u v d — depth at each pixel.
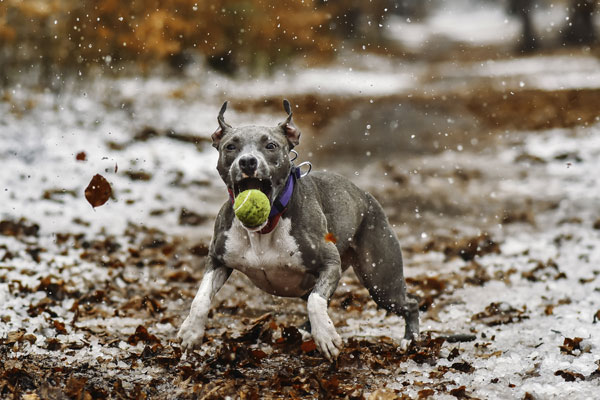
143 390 6.38
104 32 21.31
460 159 20.39
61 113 19.86
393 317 9.19
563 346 7.38
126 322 8.48
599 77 41.19
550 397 6.20
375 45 69.31
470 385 6.58
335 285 6.95
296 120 27.41
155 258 11.41
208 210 14.53
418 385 6.61
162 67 31.98
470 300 9.73
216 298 9.80
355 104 32.78
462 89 39.75
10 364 6.58
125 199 14.42
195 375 6.64
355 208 7.64
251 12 33.34
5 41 20.66
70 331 7.97
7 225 11.77
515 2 71.00
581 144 20.69
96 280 9.96
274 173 6.76
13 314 8.12
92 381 6.50
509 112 29.48
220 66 35.41
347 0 61.31
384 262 7.84
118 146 17.64
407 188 17.08
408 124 27.00
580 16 66.62
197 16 28.23
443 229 13.84
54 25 21.25
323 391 6.29
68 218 12.79
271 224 6.83
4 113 18.91
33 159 15.59
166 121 21.75
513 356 7.31
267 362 7.23
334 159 20.70
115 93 24.22
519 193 16.42
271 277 7.13
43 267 10.16
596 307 8.89
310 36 37.12
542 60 57.16
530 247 12.41
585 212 14.57
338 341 6.50
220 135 7.28
